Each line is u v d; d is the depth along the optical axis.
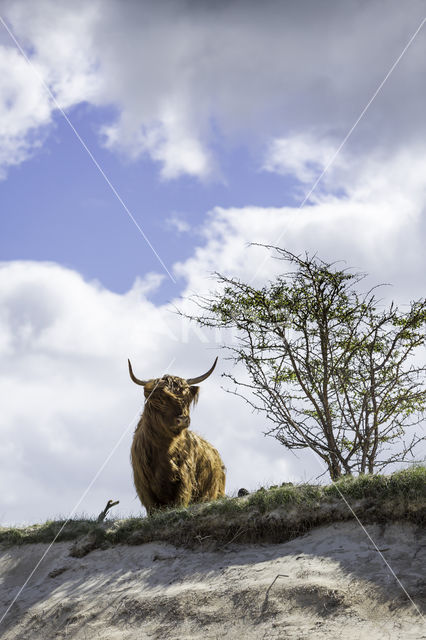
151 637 7.17
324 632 6.34
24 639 7.93
